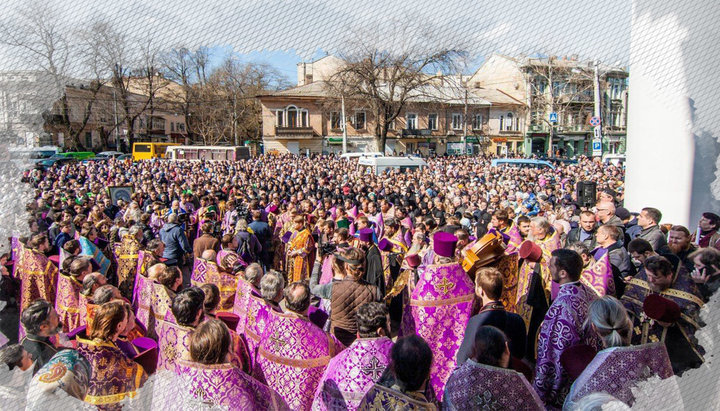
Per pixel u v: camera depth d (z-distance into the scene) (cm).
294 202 1023
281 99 4009
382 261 596
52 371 243
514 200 1120
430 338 354
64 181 1456
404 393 218
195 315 288
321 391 265
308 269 703
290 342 299
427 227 642
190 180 1661
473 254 409
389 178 1717
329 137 4184
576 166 2375
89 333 277
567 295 289
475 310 369
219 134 4225
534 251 407
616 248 437
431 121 4472
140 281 440
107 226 729
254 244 734
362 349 256
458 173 2025
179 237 701
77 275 443
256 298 361
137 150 3488
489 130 4094
